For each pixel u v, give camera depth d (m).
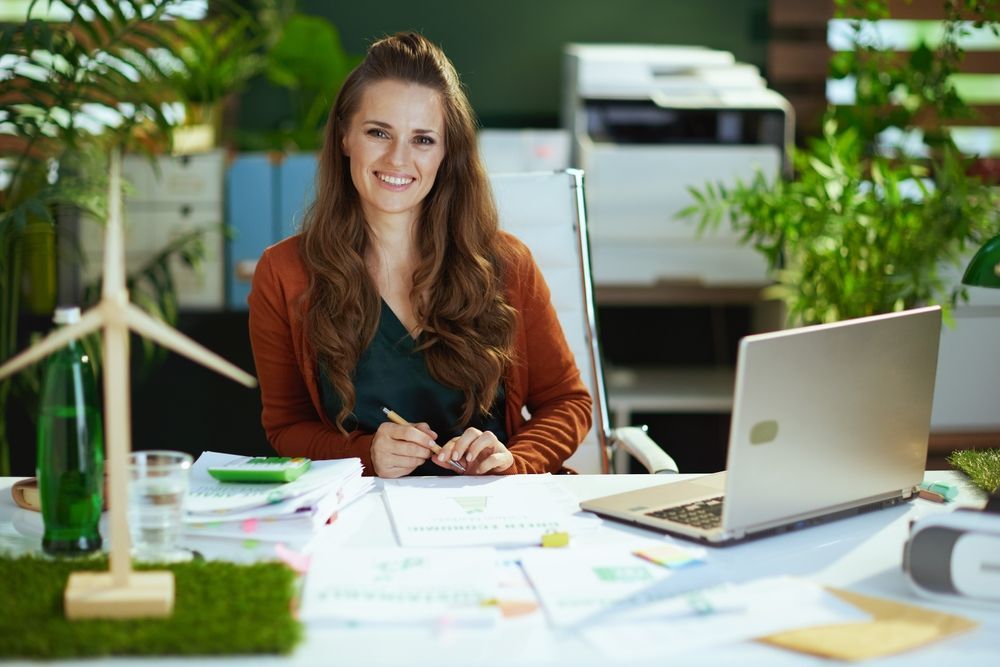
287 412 1.98
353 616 1.14
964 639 1.12
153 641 1.07
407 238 1.96
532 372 2.06
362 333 1.92
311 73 3.51
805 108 3.80
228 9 3.61
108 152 2.90
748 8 3.82
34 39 2.46
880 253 2.69
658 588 1.23
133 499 1.34
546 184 2.28
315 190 1.99
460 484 1.66
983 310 2.65
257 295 1.96
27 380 2.84
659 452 2.05
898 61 3.40
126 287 3.07
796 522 1.44
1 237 2.37
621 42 3.83
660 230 3.35
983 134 3.63
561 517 1.49
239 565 1.27
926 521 1.22
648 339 4.04
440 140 1.91
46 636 1.07
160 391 3.43
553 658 1.07
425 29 3.79
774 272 3.03
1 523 1.48
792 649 1.09
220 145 3.54
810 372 1.34
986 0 2.66
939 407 2.69
